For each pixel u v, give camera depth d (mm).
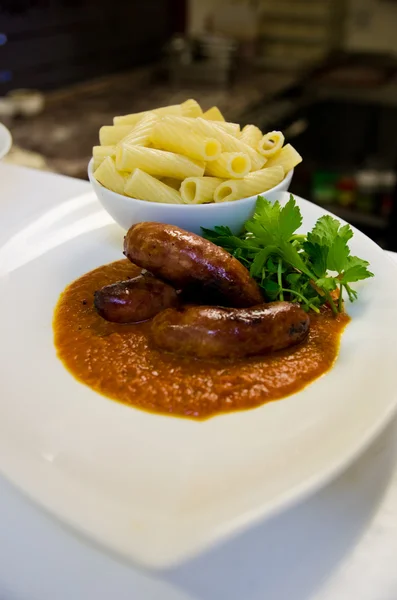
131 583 282
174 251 387
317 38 1846
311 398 337
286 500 270
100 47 1632
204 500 275
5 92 1373
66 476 286
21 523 300
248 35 1894
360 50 1905
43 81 1476
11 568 289
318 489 279
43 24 1426
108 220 524
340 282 406
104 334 383
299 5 1810
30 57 1416
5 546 294
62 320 400
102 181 470
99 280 441
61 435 312
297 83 1560
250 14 1860
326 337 381
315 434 311
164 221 453
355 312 405
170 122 462
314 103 1546
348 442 300
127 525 260
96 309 395
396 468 325
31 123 1233
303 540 293
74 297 421
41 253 471
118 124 520
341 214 1388
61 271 451
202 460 299
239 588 279
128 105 1370
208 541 253
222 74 1524
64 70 1529
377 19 1836
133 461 298
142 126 482
